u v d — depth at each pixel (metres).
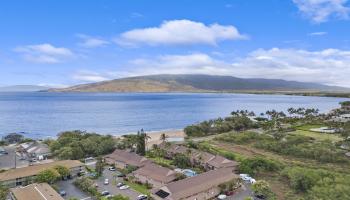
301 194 76.31
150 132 195.88
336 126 172.88
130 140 131.12
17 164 104.94
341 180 77.31
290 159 112.81
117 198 69.00
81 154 114.00
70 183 84.81
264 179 88.94
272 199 71.56
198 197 72.88
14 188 75.75
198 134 171.88
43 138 173.75
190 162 104.12
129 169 95.00
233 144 141.25
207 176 80.88
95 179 88.44
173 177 83.12
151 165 91.31
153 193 72.88
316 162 108.31
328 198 67.56
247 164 96.69
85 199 72.88
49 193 69.81
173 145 125.19
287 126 190.50
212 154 107.88
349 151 119.75
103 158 108.75
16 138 147.88
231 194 77.06
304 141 136.88
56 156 113.88
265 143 133.25
